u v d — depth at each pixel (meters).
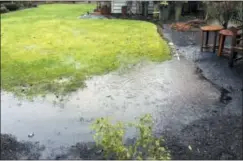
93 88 5.38
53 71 6.16
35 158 3.54
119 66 6.46
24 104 4.84
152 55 7.14
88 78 5.82
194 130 3.96
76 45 8.16
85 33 9.63
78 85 5.50
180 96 4.99
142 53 7.30
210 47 7.31
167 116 4.35
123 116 4.43
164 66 6.43
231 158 3.40
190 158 3.41
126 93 5.18
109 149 2.43
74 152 3.61
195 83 5.50
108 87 5.42
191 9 12.89
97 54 7.27
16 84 5.57
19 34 9.72
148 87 5.39
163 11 11.96
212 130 3.95
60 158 3.52
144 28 10.20
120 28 10.31
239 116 4.27
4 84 5.57
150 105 4.73
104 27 10.57
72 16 13.41
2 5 15.69
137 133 3.85
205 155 3.46
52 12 14.96
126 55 7.17
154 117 4.33
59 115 4.50
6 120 4.39
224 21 8.41
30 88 5.40
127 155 2.31
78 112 4.57
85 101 4.91
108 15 13.54
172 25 10.70
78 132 4.04
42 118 4.43
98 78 5.82
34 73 6.07
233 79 5.59
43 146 3.77
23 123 4.31
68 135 3.98
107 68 6.34
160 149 2.38
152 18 12.54
